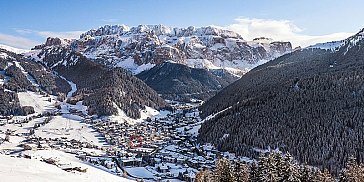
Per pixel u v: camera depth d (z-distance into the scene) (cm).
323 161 14138
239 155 16862
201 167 15475
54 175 8275
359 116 16012
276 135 16875
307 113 17788
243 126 18975
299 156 14938
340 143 14638
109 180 9781
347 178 8856
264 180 8006
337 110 17188
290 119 17700
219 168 8588
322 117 16925
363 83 19000
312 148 15012
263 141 16825
